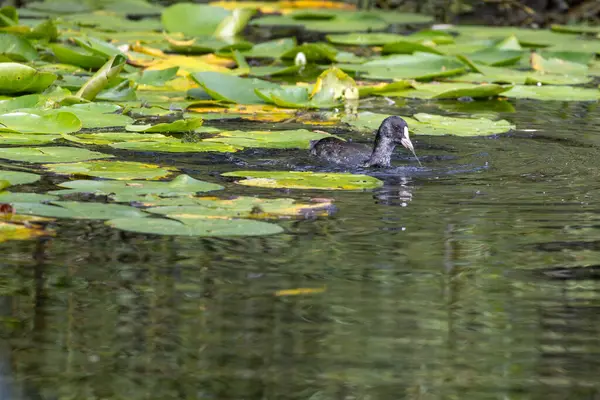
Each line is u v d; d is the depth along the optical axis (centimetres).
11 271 890
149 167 1226
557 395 693
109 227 1016
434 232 1026
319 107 1741
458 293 863
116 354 745
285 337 776
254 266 917
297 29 2706
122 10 2914
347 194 1161
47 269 898
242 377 713
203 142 1395
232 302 835
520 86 1886
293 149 1408
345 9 3034
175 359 738
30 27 2350
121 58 1647
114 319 802
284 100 1745
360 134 1559
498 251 970
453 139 1515
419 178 1265
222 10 2534
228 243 980
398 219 1067
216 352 749
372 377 715
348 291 862
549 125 1627
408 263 935
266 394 689
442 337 780
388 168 1320
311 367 727
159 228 941
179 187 1117
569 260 948
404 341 773
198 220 977
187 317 807
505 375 720
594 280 899
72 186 1104
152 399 680
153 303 833
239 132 1471
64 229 1003
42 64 1955
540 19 2944
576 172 1304
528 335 788
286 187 1161
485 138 1524
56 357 739
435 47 2298
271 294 855
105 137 1393
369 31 2669
